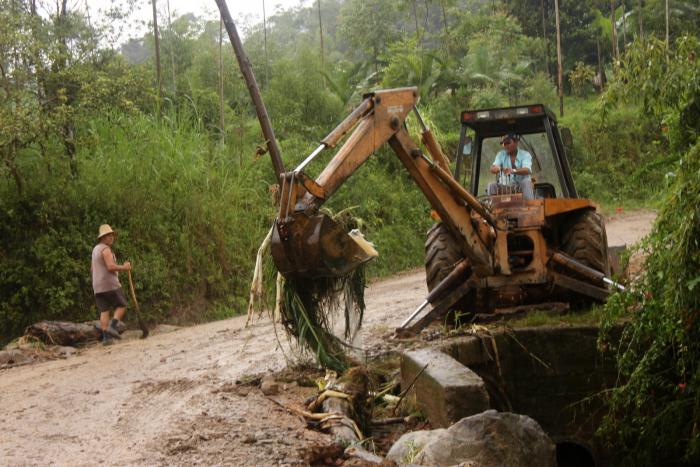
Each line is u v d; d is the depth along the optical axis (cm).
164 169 1684
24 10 1575
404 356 707
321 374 721
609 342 748
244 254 1717
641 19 3534
